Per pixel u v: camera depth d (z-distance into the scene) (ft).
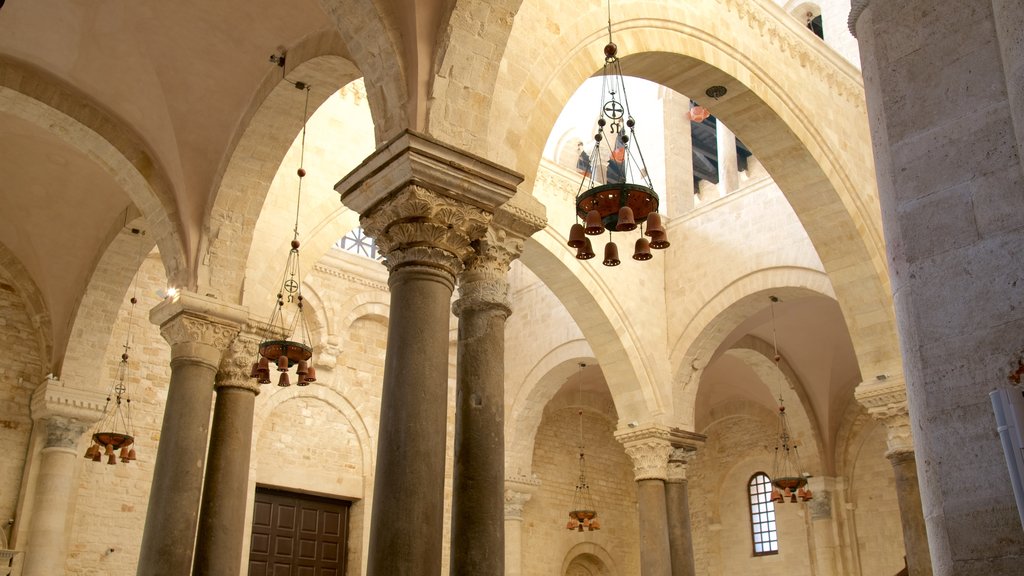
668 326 74.79
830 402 87.30
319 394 77.10
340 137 56.49
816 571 86.84
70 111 44.80
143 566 39.60
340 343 78.38
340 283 79.97
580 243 38.37
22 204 57.77
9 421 59.52
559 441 96.32
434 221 29.53
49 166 54.95
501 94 35.86
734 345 83.35
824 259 58.80
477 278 32.04
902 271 17.28
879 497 85.10
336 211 55.21
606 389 100.12
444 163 29.76
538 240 68.69
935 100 17.31
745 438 96.17
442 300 29.19
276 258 51.34
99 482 63.41
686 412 72.18
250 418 45.75
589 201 39.22
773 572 90.33
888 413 56.29
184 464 41.47
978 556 15.26
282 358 46.44
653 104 94.02
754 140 55.83
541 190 69.97
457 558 28.27
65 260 60.29
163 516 40.29
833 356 85.71
